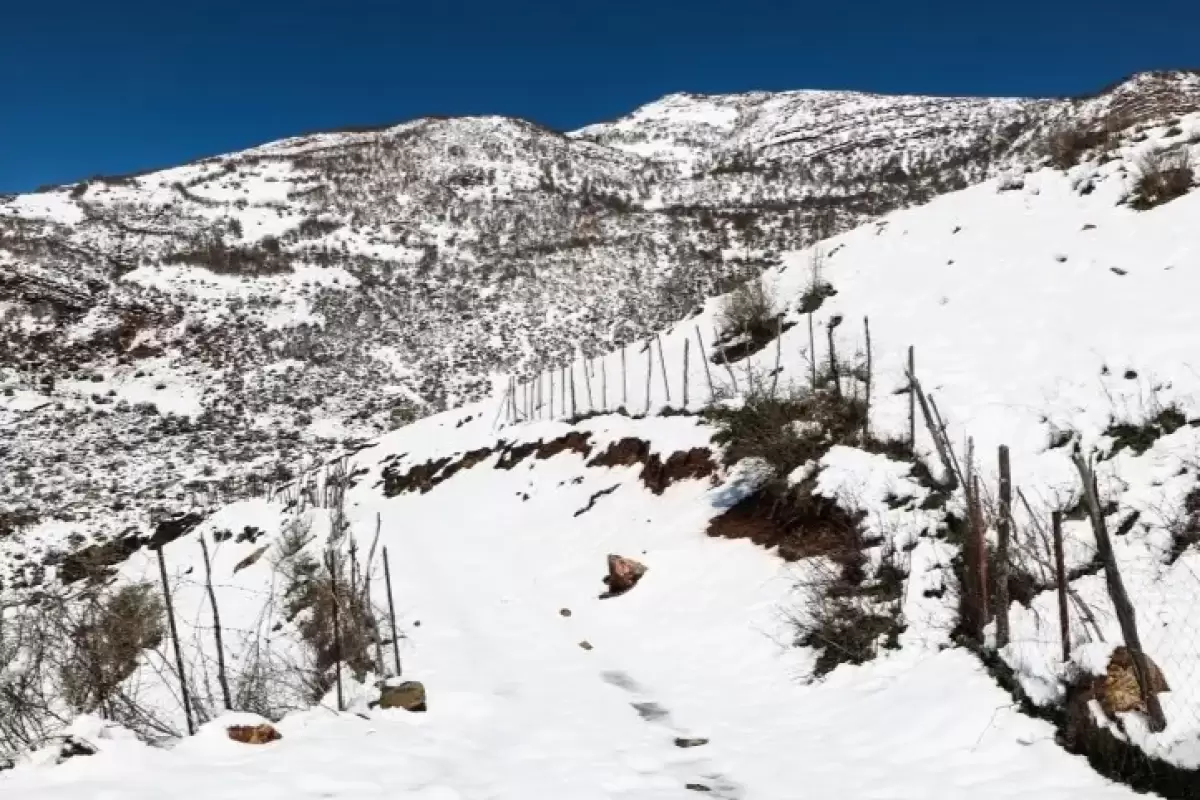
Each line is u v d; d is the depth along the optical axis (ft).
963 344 44.98
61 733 19.30
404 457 95.14
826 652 26.11
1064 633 19.01
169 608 22.52
